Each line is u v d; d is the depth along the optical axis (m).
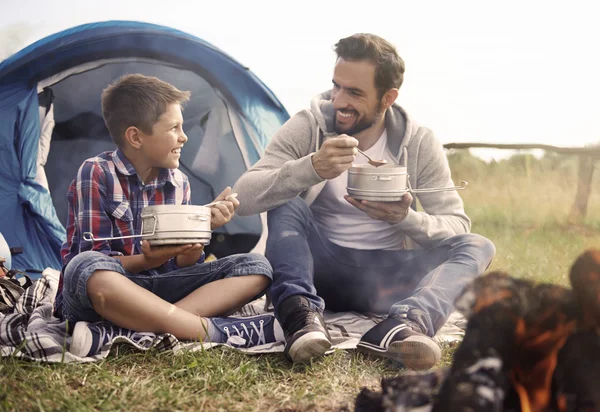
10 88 3.71
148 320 2.16
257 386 1.89
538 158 5.59
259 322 2.31
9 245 3.45
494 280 1.30
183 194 2.55
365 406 1.50
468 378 1.18
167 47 4.00
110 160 2.40
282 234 2.45
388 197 2.49
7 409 1.63
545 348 1.25
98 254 2.18
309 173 2.48
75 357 2.04
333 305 2.78
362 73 2.64
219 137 4.14
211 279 2.39
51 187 3.92
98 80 3.99
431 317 2.21
